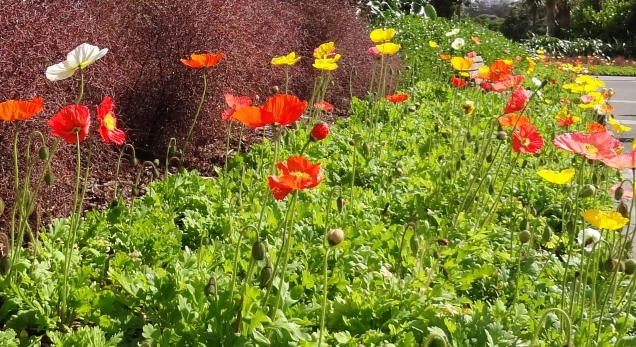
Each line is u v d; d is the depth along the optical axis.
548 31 48.97
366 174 5.23
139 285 2.70
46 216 3.95
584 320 3.13
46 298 2.71
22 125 3.76
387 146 6.29
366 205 4.38
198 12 5.64
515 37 62.97
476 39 9.59
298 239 3.58
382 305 2.80
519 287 3.42
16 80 3.92
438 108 8.87
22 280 2.81
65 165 4.09
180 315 2.62
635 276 2.97
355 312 2.81
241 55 6.12
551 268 3.80
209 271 3.10
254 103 6.25
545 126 8.25
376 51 7.08
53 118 2.79
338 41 9.17
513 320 2.93
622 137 9.88
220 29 5.80
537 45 37.59
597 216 2.70
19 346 2.52
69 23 4.46
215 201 4.28
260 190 4.46
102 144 4.74
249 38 6.60
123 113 5.34
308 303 2.89
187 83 5.61
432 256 3.54
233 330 2.45
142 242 3.41
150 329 2.42
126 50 5.33
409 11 16.47
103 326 2.63
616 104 15.01
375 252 3.56
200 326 2.49
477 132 6.52
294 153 5.69
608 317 3.21
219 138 6.12
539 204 5.16
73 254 3.06
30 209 2.92
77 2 4.70
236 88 6.20
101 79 4.70
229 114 4.10
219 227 3.79
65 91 4.40
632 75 28.94
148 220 3.57
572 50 37.97
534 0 55.03
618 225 2.69
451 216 4.43
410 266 3.44
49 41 4.15
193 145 5.80
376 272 3.20
